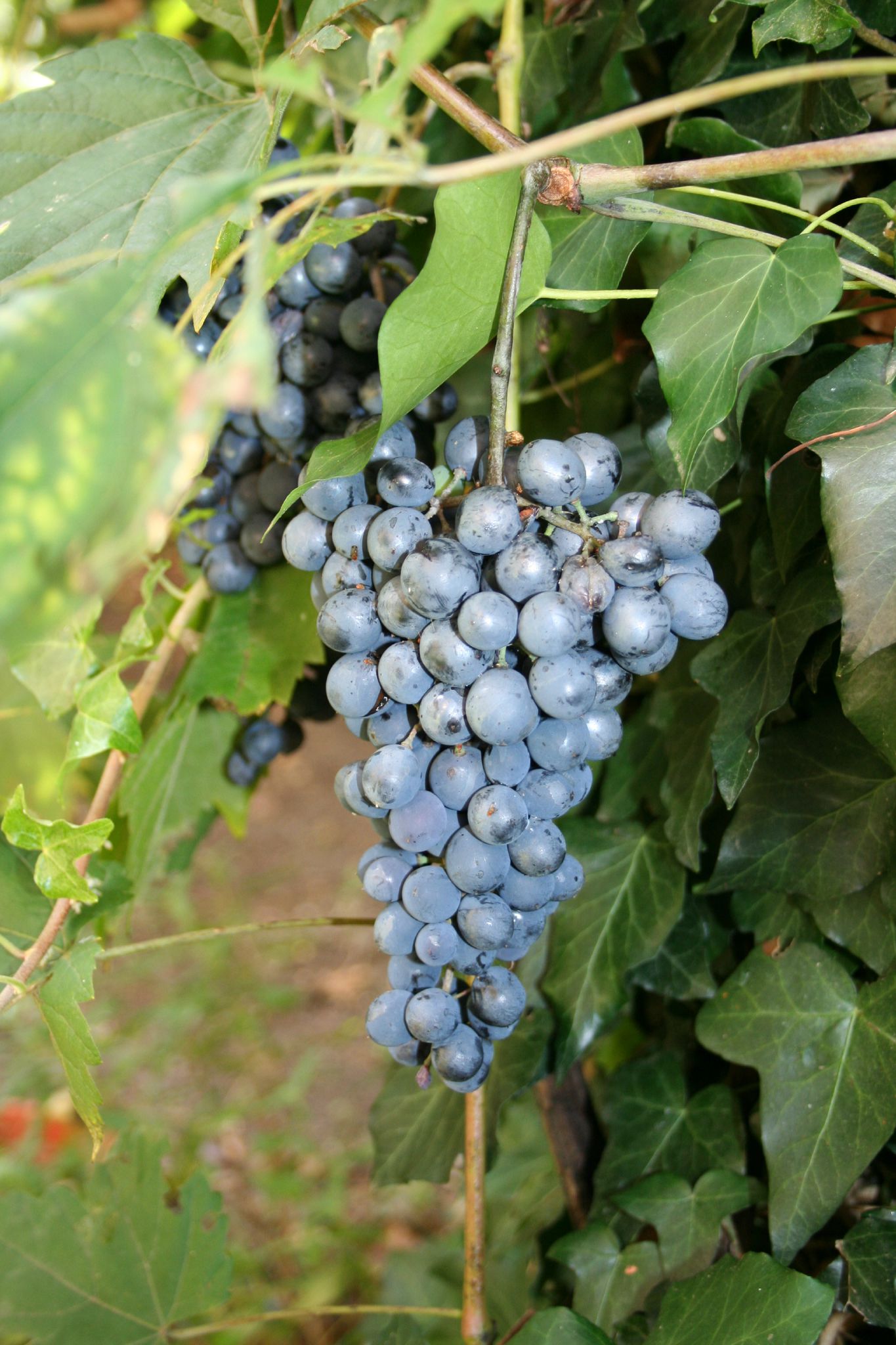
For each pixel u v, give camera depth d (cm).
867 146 36
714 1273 44
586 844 52
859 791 44
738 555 48
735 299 40
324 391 46
